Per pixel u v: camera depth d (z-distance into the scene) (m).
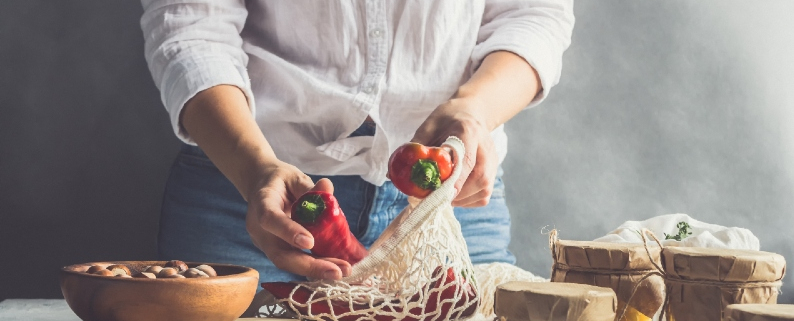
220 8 1.11
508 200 1.71
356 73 1.15
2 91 1.56
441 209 0.75
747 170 1.74
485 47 1.14
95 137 1.59
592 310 0.64
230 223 1.25
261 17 1.19
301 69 1.14
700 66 1.72
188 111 0.99
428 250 0.74
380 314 0.74
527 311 0.65
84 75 1.58
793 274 1.76
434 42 1.16
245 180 0.87
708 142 1.73
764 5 1.73
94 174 1.59
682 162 1.73
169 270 0.70
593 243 0.78
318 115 1.16
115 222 1.61
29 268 1.59
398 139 1.19
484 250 1.35
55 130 1.58
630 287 0.75
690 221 1.14
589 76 1.71
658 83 1.72
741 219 1.75
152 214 1.62
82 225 1.60
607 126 1.72
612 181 1.72
